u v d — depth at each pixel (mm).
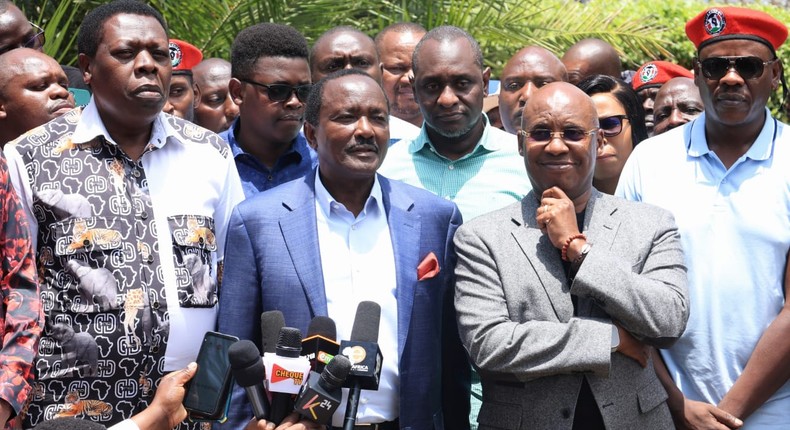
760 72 4539
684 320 4039
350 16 9438
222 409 3773
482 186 5336
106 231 4066
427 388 4309
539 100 4238
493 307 4102
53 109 4898
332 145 4301
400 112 6504
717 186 4590
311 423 3766
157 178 4266
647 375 4113
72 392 3979
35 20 8742
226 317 4270
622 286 3924
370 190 4453
